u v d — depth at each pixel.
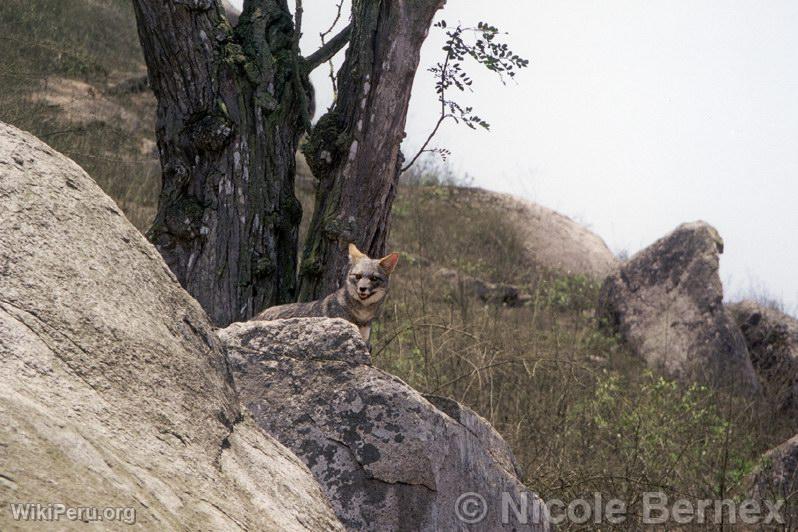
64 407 5.09
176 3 17.69
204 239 17.98
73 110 38.25
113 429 5.32
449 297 33.91
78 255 6.16
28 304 5.52
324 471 9.62
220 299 17.88
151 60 18.22
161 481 5.27
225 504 5.64
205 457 5.96
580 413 21.14
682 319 35.78
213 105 18.17
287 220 18.89
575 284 41.78
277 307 17.56
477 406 19.86
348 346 10.12
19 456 4.41
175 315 6.81
